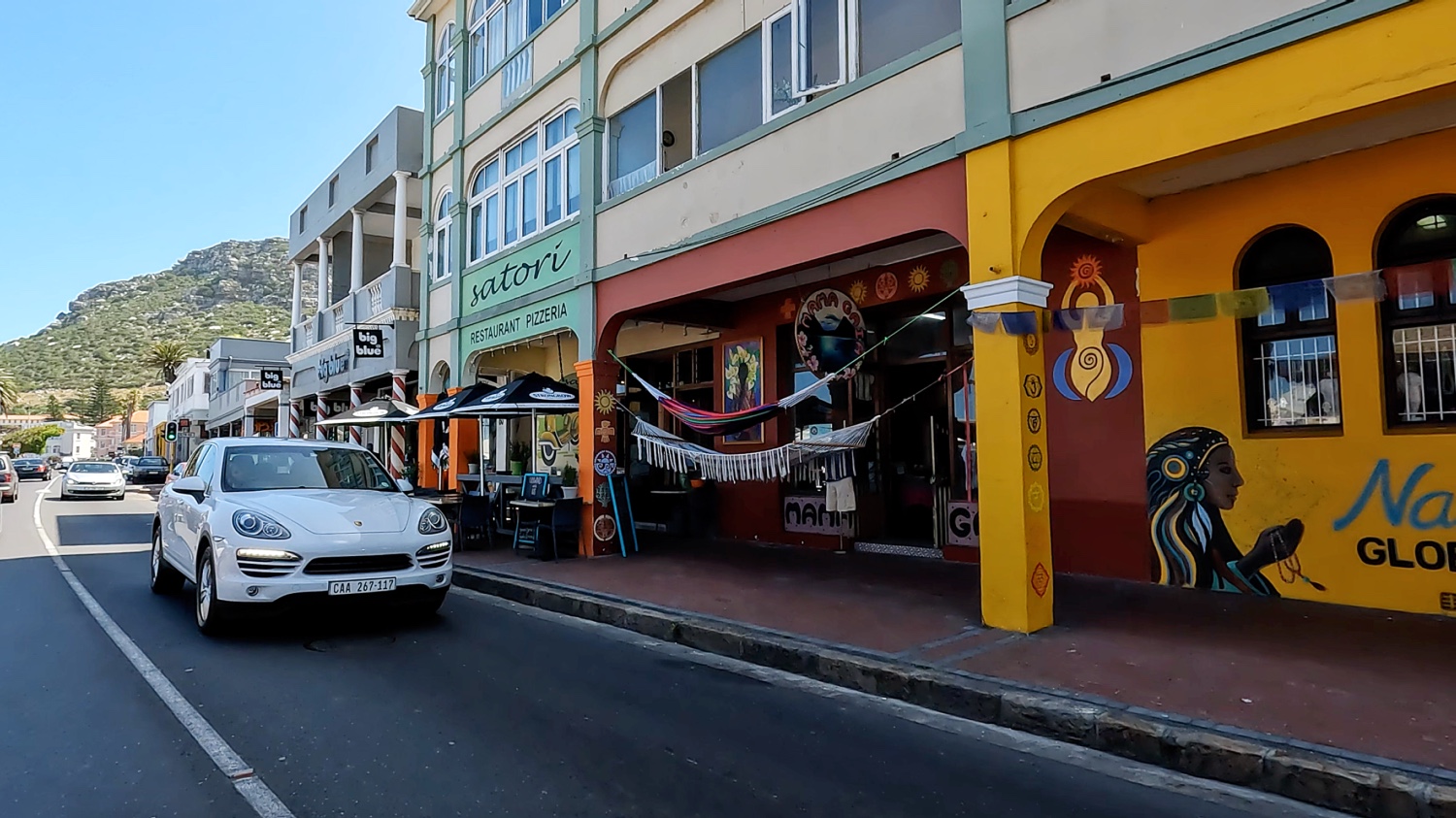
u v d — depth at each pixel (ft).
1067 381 29.22
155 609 27.58
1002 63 22.40
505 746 15.20
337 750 14.89
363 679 19.40
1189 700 16.16
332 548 22.52
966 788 13.66
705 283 32.53
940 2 25.23
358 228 67.31
